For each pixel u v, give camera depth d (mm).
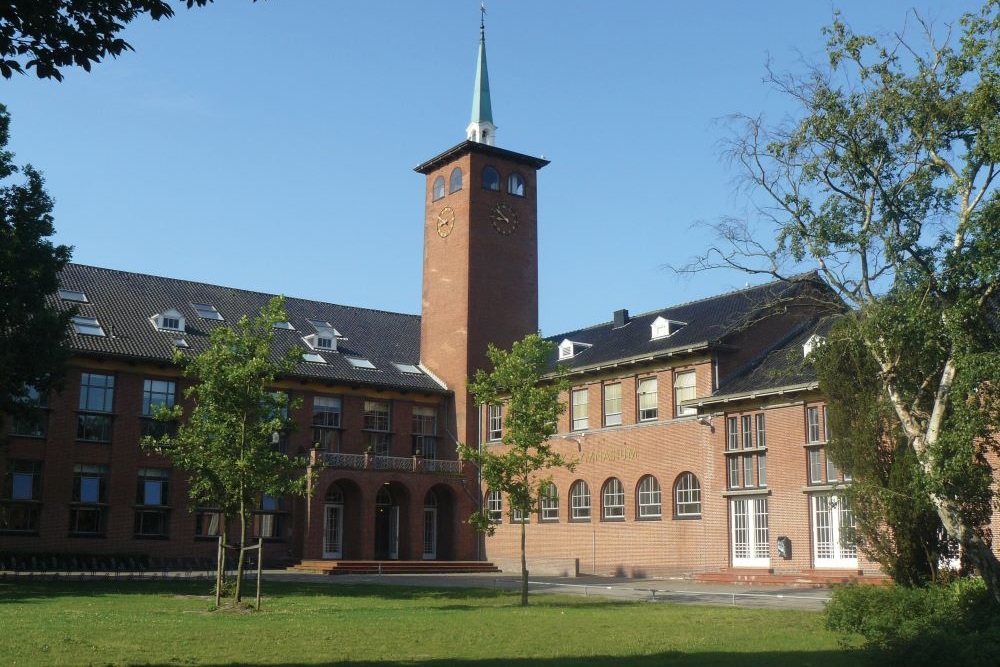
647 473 40625
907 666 13992
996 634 14125
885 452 22422
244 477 22750
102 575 33438
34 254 29547
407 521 46469
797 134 20531
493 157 51000
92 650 14578
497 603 25500
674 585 33969
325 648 15516
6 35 10094
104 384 40969
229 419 22938
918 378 20094
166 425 42031
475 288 49312
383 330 53562
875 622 17234
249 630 17781
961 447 17047
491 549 47500
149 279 47688
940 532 21594
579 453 44156
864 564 31641
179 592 27844
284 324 49406
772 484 34969
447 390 49312
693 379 39438
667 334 42219
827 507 33062
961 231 18203
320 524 43500
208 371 22766
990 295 18125
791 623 20031
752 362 38812
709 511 37438
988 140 17891
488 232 50156
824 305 21016
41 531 38500
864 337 19859
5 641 15297
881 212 20188
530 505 25859
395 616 21219
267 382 23500
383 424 48312
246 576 36188
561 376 28969
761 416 36094
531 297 51094
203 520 42438
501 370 26188
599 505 42750
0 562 37281
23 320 29203
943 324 17984
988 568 17797
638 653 15336
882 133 20000
